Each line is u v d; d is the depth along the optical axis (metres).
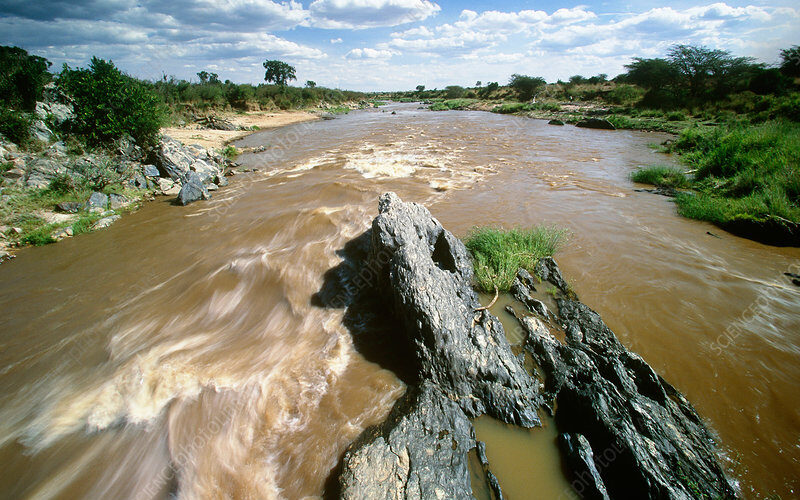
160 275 10.08
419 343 6.00
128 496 4.82
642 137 29.30
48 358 7.27
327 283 8.91
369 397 5.77
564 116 43.28
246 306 8.56
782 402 5.36
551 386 5.83
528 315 7.39
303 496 4.55
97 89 17.86
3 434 5.75
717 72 41.78
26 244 11.94
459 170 19.36
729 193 13.05
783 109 26.88
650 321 7.07
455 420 5.17
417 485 4.32
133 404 6.06
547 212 12.70
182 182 17.28
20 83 18.62
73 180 15.18
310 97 64.81
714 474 4.41
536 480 4.64
